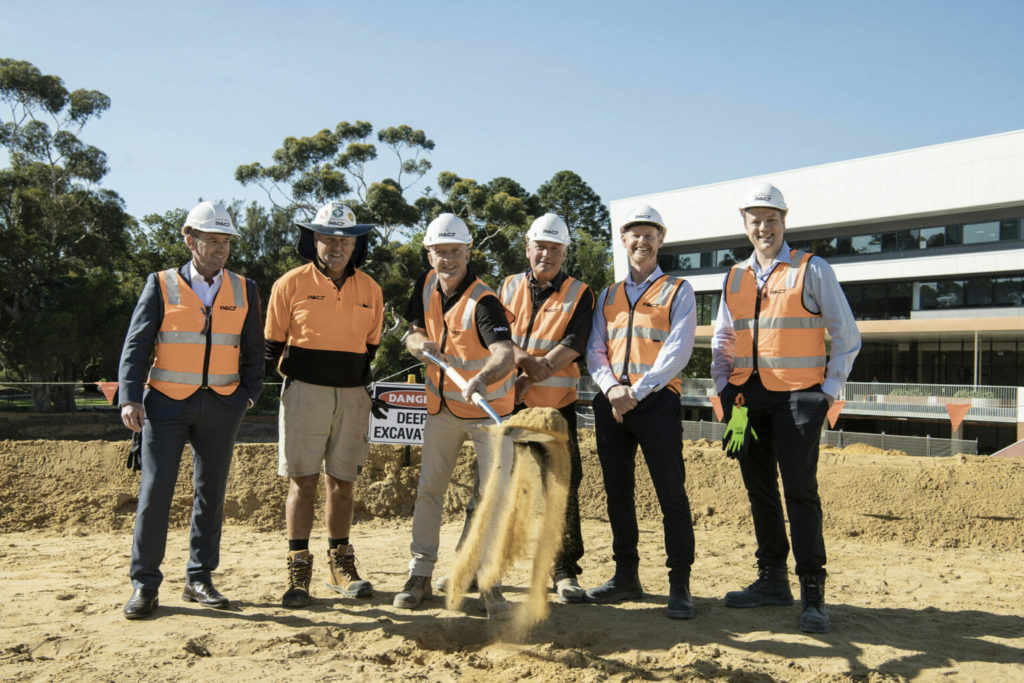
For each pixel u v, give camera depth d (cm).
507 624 414
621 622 430
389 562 569
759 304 447
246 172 4144
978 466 738
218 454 437
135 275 4572
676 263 4294
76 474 712
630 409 449
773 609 461
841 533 689
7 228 3419
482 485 458
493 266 4244
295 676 330
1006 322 3222
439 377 458
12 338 3222
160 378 422
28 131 3725
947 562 602
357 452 472
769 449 465
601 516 762
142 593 409
